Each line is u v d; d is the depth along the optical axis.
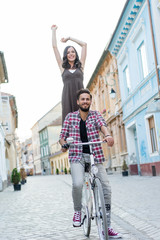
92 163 4.41
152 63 15.16
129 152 21.38
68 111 5.09
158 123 15.18
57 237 5.15
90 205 4.59
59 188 17.12
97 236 4.91
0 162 22.22
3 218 7.84
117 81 23.45
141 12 16.14
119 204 7.92
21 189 20.06
